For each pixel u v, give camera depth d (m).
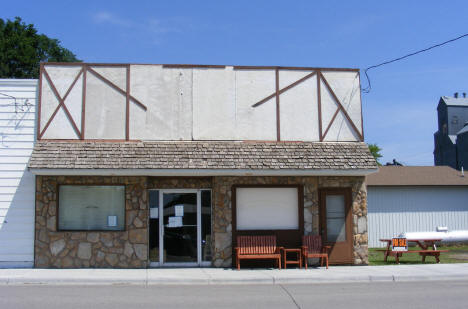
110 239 13.62
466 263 15.30
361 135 15.00
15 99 13.92
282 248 13.71
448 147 44.88
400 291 10.48
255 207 14.34
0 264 13.38
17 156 13.77
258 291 10.51
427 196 23.09
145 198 13.84
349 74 15.26
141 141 14.02
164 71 14.42
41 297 9.54
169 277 11.86
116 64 14.27
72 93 14.03
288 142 14.59
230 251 14.01
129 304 8.91
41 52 33.97
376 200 22.72
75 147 13.52
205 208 14.45
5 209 13.57
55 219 13.55
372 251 19.80
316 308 8.62
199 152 13.77
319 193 14.63
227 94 14.58
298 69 15.02
